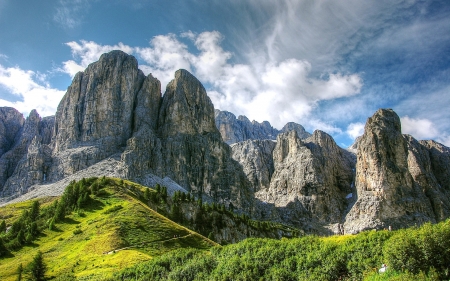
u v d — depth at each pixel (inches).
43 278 3154.5
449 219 1787.6
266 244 2691.9
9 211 6791.3
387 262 1765.5
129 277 2760.8
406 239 1722.4
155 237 4293.8
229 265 2490.2
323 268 2102.6
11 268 3526.1
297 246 2481.5
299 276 2138.3
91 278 2901.1
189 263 2721.5
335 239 2536.9
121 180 7386.8
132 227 4419.3
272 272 2256.4
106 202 5565.9
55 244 4180.6
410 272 1637.6
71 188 5989.2
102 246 3784.5
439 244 1628.9
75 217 5103.3
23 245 4308.6
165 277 2640.3
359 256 2064.5
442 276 1558.8
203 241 4598.9
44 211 5693.9
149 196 6929.1
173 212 6835.6
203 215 7628.0
